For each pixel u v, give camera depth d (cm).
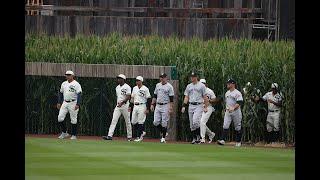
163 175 6706
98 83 11388
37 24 13925
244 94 10844
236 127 10425
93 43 12175
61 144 9500
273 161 8088
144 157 8169
